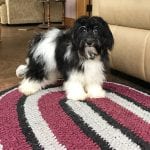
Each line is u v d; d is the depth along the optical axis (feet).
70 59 2.31
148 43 2.52
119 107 2.25
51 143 1.75
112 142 1.76
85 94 2.43
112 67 3.07
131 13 2.69
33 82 2.58
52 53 2.44
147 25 2.55
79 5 6.37
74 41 2.26
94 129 1.91
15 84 2.83
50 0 6.82
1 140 1.79
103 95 2.45
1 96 2.48
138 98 2.44
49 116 2.09
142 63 2.61
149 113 2.15
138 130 1.90
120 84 2.82
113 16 2.97
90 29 2.22
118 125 1.96
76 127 1.93
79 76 2.37
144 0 2.52
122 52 2.84
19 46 4.56
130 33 2.74
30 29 6.45
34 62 2.55
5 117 2.08
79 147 1.70
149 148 1.69
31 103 2.32
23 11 7.38
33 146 1.72
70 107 2.24
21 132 1.88
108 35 2.31
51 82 2.69
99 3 3.16
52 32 2.57
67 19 7.00
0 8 7.40
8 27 6.88
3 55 3.96
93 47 2.25
